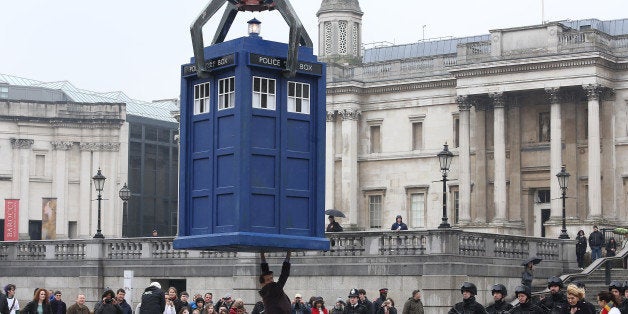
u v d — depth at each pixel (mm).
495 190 92875
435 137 98688
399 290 58875
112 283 69188
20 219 123938
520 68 91125
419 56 110750
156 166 134750
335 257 61250
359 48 107562
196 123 23797
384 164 101188
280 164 22984
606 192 90312
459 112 95250
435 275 57656
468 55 94250
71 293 70250
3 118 123812
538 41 90812
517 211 93938
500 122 92688
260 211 22797
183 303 44438
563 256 68312
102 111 127688
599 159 88875
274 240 22625
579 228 87562
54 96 136250
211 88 23266
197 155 23641
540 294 52969
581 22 103938
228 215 22812
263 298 22938
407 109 100312
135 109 136375
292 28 22234
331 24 106812
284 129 23047
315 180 23438
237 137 22500
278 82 23047
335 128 102438
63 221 125688
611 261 67938
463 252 58750
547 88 90188
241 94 22469
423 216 99125
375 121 101812
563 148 91812
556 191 89875
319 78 23562
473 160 96062
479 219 95125
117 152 128125
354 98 101438
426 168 99000
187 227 23812
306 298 62031
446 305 57312
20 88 133875
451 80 97500
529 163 93750
